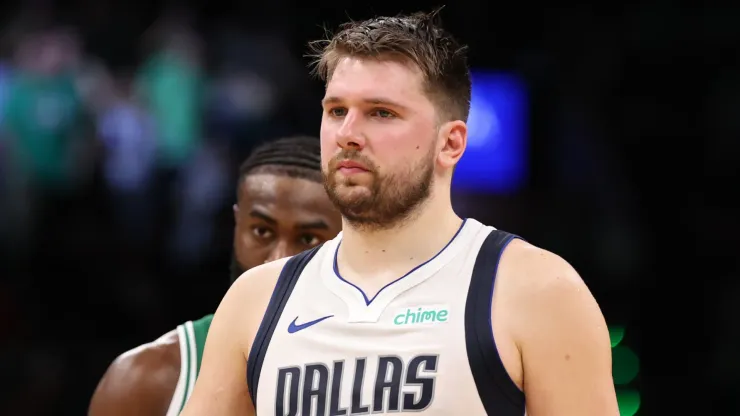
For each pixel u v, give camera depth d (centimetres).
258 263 976
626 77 3184
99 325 2727
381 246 705
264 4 3356
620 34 3219
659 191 3064
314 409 675
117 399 900
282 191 954
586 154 3039
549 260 690
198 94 2938
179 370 904
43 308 2720
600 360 669
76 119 2800
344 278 712
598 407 657
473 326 665
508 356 660
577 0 3250
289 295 727
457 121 713
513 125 3027
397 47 685
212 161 2895
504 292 677
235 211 1016
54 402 2570
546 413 659
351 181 686
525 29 3247
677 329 2823
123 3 3322
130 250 2806
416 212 699
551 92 3109
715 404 2655
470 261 696
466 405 651
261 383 704
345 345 679
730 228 2998
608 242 2939
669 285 2923
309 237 966
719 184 3066
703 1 3225
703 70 3172
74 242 2781
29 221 2767
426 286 690
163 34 3002
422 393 653
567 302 670
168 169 2867
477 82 3038
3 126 2769
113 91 2931
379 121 685
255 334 726
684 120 3139
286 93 3122
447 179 718
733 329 2788
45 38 2831
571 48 3206
